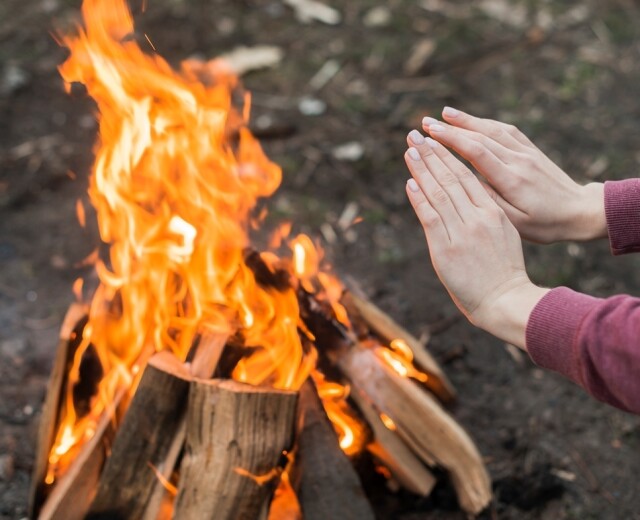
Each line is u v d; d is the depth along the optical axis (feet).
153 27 12.46
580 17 13.62
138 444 5.08
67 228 9.30
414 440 5.76
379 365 5.72
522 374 7.69
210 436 4.90
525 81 12.07
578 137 10.95
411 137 4.46
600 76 12.19
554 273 8.89
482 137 4.82
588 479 6.64
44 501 5.81
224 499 4.87
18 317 8.16
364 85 11.84
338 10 13.56
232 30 12.75
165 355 5.17
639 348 3.67
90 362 6.01
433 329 8.15
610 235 4.82
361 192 9.96
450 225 4.28
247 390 4.87
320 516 5.20
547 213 4.80
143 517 5.20
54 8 12.85
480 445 6.86
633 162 10.50
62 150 10.23
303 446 5.23
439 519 6.09
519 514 6.35
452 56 12.55
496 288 4.18
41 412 7.06
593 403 7.39
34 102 10.98
